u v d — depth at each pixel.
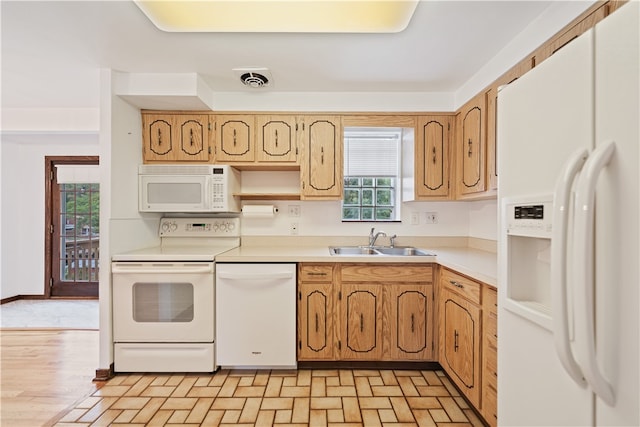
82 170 4.16
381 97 2.61
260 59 2.07
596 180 0.67
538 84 0.90
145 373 2.25
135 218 2.48
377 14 1.58
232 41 1.86
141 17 1.64
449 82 2.42
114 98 2.24
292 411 1.83
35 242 4.17
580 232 0.68
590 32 0.72
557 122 0.83
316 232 2.91
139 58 2.07
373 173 3.02
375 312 2.27
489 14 1.60
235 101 2.60
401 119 2.61
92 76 2.36
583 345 0.68
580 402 0.76
